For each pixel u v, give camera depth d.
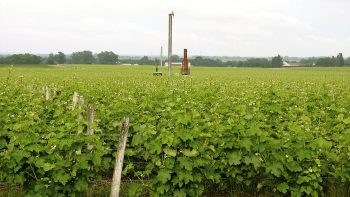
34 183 9.24
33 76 47.75
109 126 12.46
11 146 9.23
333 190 10.32
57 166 8.95
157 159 9.53
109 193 10.25
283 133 10.70
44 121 12.15
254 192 10.57
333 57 183.50
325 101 17.67
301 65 188.62
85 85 26.41
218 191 10.75
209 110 14.75
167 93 19.77
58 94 20.23
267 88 25.58
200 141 10.18
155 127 10.86
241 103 17.11
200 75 63.41
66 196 9.28
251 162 9.67
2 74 53.34
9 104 15.77
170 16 61.97
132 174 11.44
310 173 9.57
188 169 9.11
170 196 9.44
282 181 10.00
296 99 18.83
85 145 9.96
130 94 19.78
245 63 188.00
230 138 9.94
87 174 9.37
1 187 10.32
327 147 9.91
